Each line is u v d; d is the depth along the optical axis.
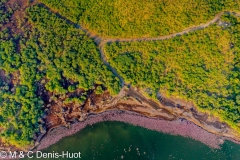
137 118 70.56
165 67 70.44
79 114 71.19
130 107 71.06
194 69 69.12
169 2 71.56
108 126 70.88
